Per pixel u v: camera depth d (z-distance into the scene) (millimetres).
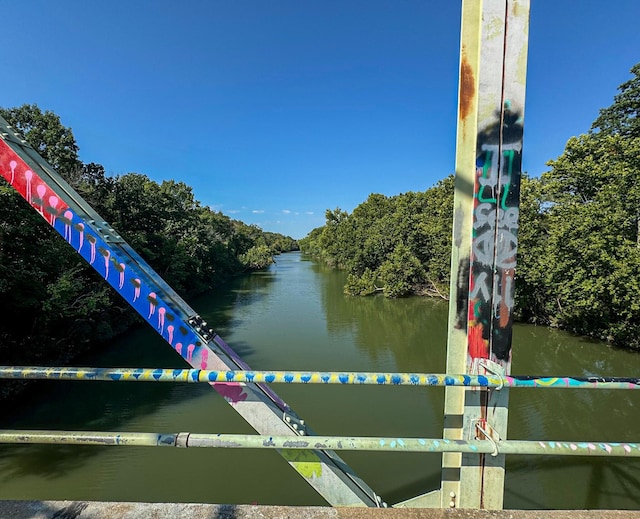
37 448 7457
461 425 2090
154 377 1589
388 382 1607
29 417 8859
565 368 11984
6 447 7457
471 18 1907
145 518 1626
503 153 1908
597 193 13305
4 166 2010
